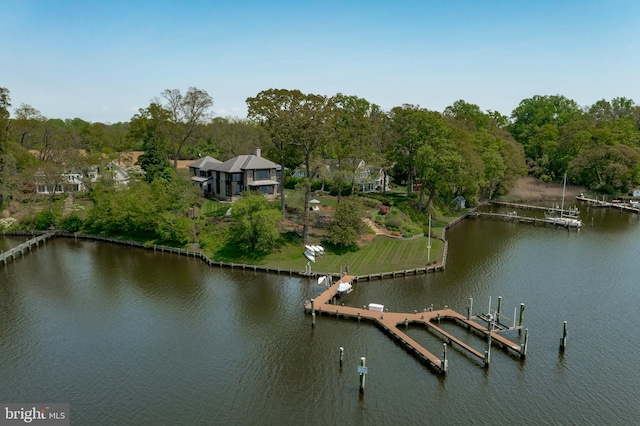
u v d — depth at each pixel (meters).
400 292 57.25
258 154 101.94
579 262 69.31
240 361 42.06
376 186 118.00
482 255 73.38
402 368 40.75
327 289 57.47
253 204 69.94
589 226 96.19
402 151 100.25
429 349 43.78
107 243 82.69
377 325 48.66
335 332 47.38
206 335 46.94
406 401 36.19
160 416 34.62
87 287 60.22
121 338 46.38
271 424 33.81
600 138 137.75
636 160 124.81
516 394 36.81
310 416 34.66
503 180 123.69
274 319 50.38
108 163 114.50
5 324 49.44
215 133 155.50
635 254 73.62
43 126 118.81
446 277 62.72
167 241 78.88
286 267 65.38
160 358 42.62
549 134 153.75
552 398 36.25
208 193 105.88
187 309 53.09
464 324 48.53
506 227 95.38
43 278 63.81
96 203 90.12
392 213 89.00
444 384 38.31
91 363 41.81
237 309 52.97
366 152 94.38
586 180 136.12
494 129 144.75
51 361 42.12
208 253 72.38
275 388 38.06
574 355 42.19
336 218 70.88
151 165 109.88
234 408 35.56
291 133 72.69
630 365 40.47
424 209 97.69
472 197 110.81
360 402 36.16
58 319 50.69
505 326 47.59
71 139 130.62
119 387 38.19
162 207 78.56
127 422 33.94
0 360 42.22
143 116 121.75
